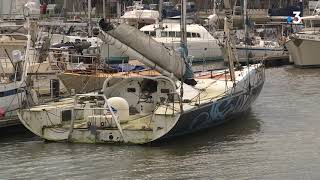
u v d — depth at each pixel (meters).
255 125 33.31
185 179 23.56
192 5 77.69
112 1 74.44
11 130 31.70
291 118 35.50
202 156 26.61
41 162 25.70
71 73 37.28
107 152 26.92
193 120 28.78
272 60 71.44
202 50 63.28
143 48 30.36
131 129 27.81
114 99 29.03
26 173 24.41
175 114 27.22
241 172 24.50
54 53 41.41
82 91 37.25
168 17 68.12
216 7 83.88
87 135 28.22
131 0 78.56
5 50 34.72
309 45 67.25
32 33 40.50
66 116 29.58
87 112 29.34
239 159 26.34
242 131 31.64
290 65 72.56
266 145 28.75
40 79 37.34
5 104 31.42
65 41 56.09
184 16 34.75
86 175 24.03
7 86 31.44
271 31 92.88
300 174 24.30
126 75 31.95
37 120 28.83
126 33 30.08
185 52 33.38
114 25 29.97
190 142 28.95
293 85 51.28
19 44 36.75
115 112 28.91
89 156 26.36
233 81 33.44
